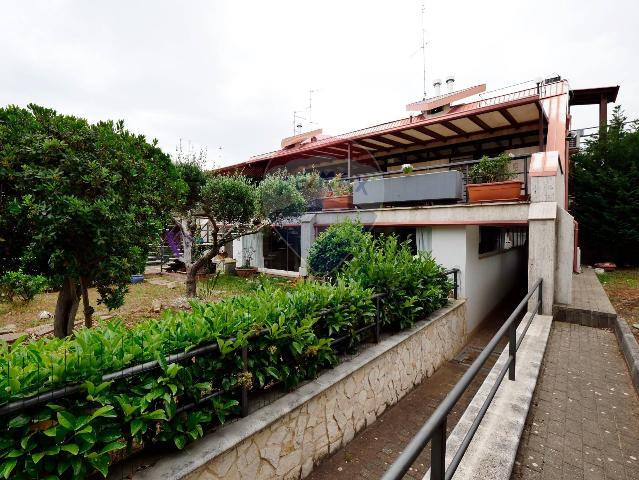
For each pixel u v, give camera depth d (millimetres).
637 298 6984
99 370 1749
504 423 2629
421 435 1095
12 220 3555
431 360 5148
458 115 8500
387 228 8258
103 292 4238
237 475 2191
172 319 2600
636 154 11852
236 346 2367
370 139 10594
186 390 2119
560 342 4793
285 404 2648
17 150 3439
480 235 8055
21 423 1451
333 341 3336
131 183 4246
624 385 3479
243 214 7676
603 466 2281
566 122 9461
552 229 5695
